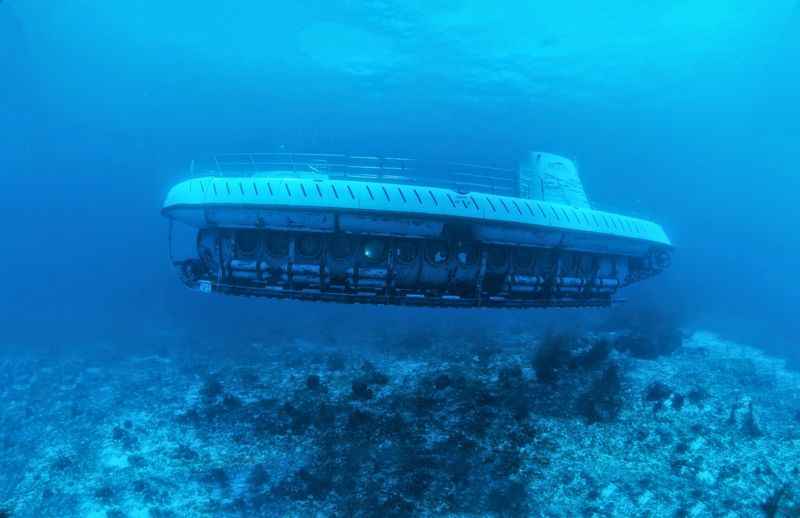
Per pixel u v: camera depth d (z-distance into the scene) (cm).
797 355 1970
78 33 4269
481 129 5806
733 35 3189
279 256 1141
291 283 1131
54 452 1445
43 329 3444
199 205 1102
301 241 1117
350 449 1284
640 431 1265
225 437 1434
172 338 3020
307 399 1644
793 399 1454
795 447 1155
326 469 1208
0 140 7181
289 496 1114
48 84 5466
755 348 2138
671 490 1028
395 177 1174
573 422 1330
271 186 1063
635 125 5250
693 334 2411
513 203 1159
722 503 974
